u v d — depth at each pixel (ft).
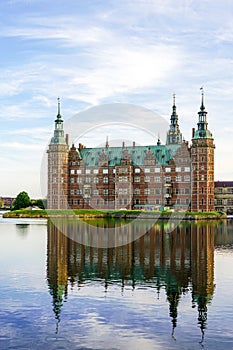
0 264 119.34
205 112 442.09
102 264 120.78
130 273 107.96
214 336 65.77
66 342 63.52
